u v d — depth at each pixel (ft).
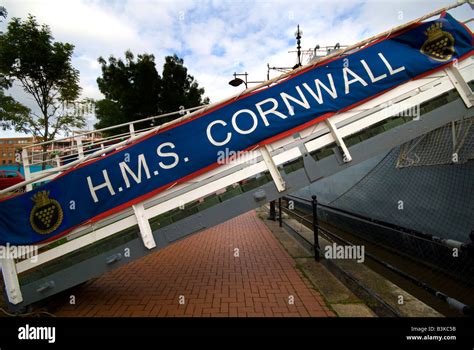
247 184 11.39
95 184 11.04
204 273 14.75
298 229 24.17
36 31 28.02
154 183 11.02
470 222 13.48
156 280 13.96
